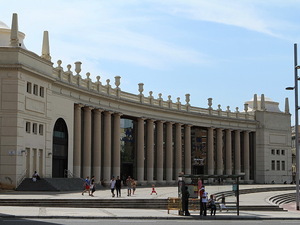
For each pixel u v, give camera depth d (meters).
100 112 74.94
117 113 79.12
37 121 60.12
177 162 93.31
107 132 76.56
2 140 55.69
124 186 78.38
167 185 87.75
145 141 92.00
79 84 69.94
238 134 106.44
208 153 100.25
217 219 36.28
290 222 34.16
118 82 79.94
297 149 51.03
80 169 70.75
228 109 104.81
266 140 110.31
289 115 115.94
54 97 64.31
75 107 69.81
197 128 102.19
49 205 42.97
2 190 54.62
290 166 114.69
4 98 56.00
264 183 108.75
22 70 56.62
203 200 37.22
